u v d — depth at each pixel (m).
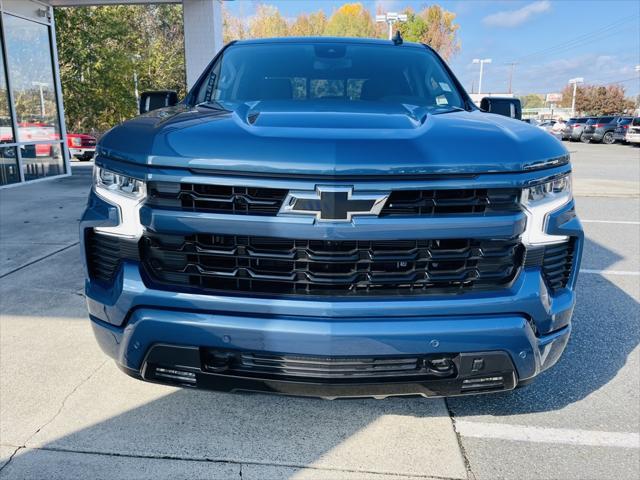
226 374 2.03
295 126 2.02
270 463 2.29
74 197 9.34
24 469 2.21
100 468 2.23
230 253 1.96
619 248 6.17
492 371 2.04
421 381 2.01
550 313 2.08
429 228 1.90
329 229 1.86
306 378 1.99
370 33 56.56
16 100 11.25
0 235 6.31
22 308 3.93
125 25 27.64
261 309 1.95
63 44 25.11
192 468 2.24
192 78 12.91
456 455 2.36
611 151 26.70
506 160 1.95
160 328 2.01
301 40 3.47
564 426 2.59
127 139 2.09
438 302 1.95
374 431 2.53
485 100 3.26
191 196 1.92
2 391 2.81
